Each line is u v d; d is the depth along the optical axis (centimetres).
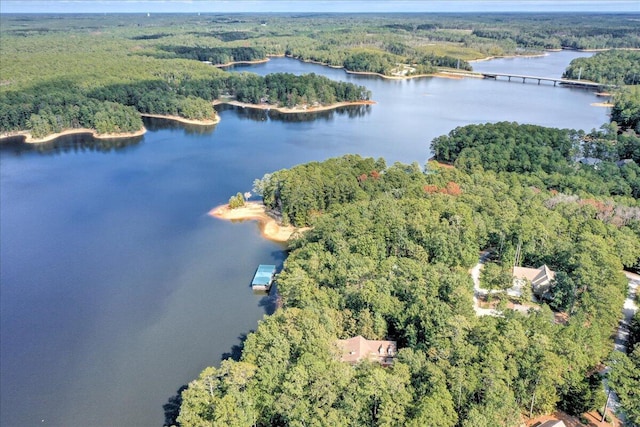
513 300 11838
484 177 17950
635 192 17975
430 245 12606
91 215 18312
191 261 14850
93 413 9338
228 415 7494
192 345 11112
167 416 9231
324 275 11419
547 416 8481
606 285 10794
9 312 12381
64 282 13738
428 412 7106
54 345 11175
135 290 13312
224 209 18662
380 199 15100
